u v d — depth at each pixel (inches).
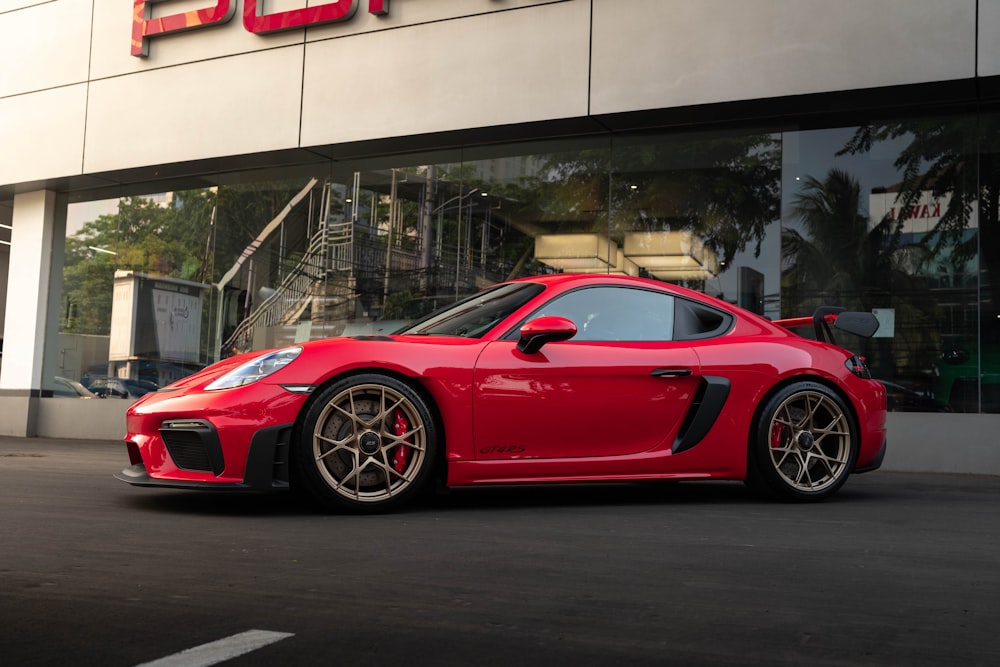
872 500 166.6
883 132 280.5
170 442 138.7
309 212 364.8
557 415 145.9
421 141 330.3
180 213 394.3
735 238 294.2
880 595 80.0
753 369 158.2
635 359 151.3
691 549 104.0
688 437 154.0
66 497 149.6
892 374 272.4
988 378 261.7
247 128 351.6
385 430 138.8
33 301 414.0
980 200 267.3
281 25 343.0
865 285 277.9
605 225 312.3
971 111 271.1
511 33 307.7
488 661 57.7
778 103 277.4
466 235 333.1
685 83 282.0
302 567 89.0
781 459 159.2
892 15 259.6
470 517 133.2
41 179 398.3
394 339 143.9
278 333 366.3
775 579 86.5
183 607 71.1
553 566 91.4
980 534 121.1
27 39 406.0
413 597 75.9
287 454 134.0
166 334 390.3
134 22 375.2
